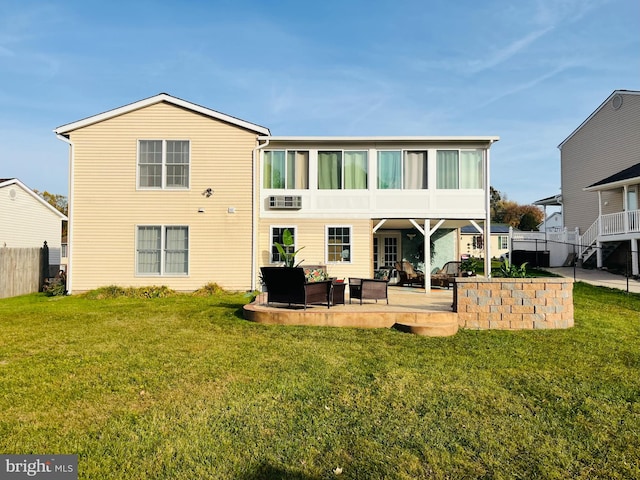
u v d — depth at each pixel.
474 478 2.83
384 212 13.27
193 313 8.88
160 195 12.91
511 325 7.47
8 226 20.19
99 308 9.73
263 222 13.39
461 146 13.24
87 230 12.81
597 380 4.85
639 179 15.88
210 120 13.04
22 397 4.07
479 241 37.94
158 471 2.84
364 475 2.84
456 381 4.73
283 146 13.43
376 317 7.51
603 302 10.84
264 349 5.93
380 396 4.24
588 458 3.12
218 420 3.62
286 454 3.09
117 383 4.50
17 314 8.93
